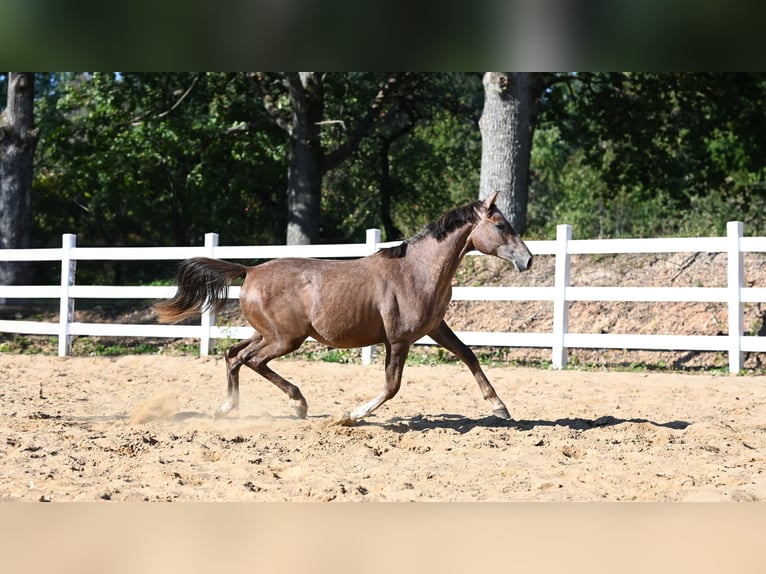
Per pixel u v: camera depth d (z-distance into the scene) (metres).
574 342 12.86
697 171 25.56
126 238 37.09
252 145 27.25
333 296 7.82
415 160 31.92
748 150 25.12
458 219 7.89
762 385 10.93
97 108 25.50
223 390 10.84
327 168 24.56
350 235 34.47
